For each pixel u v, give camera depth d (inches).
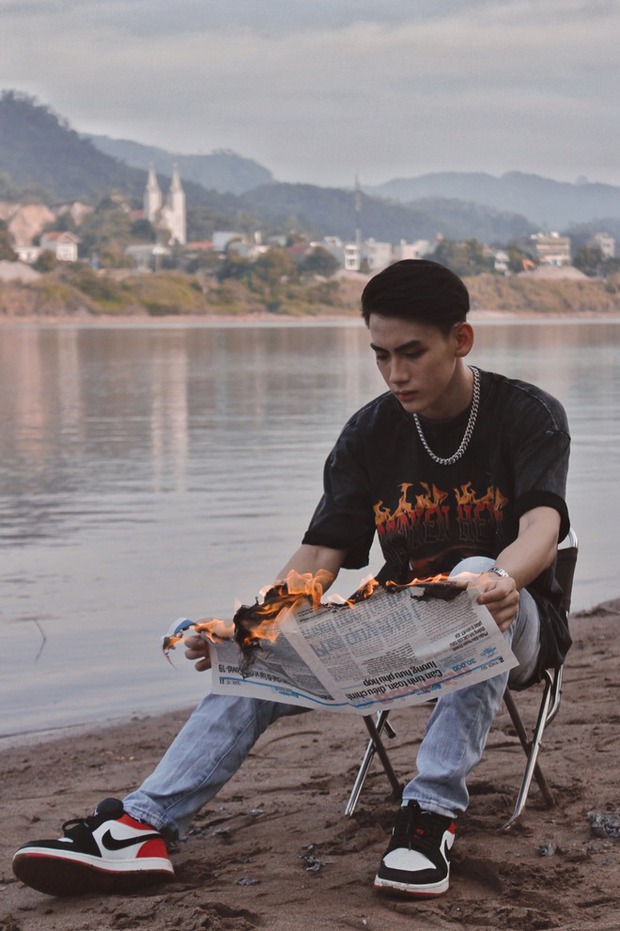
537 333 3425.2
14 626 262.7
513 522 110.8
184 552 346.9
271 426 766.5
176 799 110.0
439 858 102.1
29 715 199.8
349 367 1621.6
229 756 111.6
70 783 158.6
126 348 2421.3
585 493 454.0
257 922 98.4
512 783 131.9
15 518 417.7
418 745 157.5
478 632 97.7
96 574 318.0
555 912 96.6
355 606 99.1
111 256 6988.2
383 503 115.5
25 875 105.7
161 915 100.8
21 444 684.1
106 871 106.0
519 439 109.0
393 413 114.3
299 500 446.6
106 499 460.8
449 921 96.3
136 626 262.4
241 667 106.5
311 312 6491.1
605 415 811.4
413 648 99.4
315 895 103.5
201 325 5187.0
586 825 115.8
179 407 946.7
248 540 365.4
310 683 104.1
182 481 510.3
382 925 96.1
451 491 112.0
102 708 203.6
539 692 181.2
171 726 191.8
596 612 260.1
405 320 104.2
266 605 101.0
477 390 110.3
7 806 147.5
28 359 1935.3
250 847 117.4
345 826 120.5
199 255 7219.5
